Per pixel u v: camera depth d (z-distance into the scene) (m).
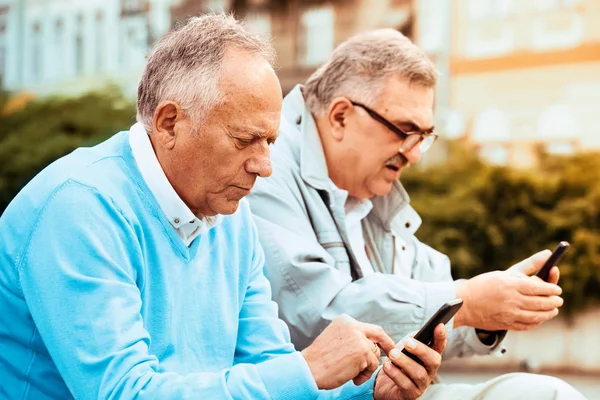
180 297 2.15
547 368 8.97
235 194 2.13
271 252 2.85
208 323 2.21
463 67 14.45
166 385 1.92
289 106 3.18
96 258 1.97
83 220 1.99
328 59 3.19
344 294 2.81
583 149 11.38
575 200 9.58
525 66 14.05
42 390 2.03
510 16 14.20
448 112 13.86
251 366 2.00
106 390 1.89
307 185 3.04
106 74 18.17
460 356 3.00
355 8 15.89
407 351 2.20
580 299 9.05
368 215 3.27
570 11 13.84
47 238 1.97
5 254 2.01
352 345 2.05
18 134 13.11
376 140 3.06
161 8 17.84
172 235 2.13
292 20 16.53
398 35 3.16
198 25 2.10
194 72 2.06
